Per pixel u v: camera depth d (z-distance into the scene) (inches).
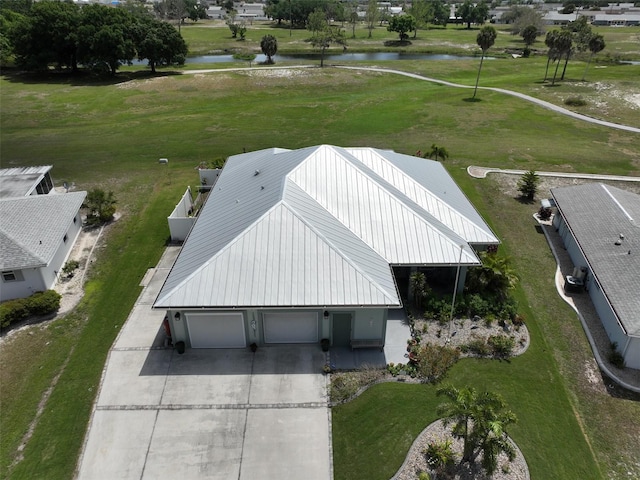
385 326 834.8
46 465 658.2
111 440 692.7
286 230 872.9
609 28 5999.0
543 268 1115.9
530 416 729.0
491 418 587.5
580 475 644.7
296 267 829.2
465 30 6082.7
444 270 997.2
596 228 1100.5
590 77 3061.0
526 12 5718.5
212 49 4389.8
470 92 2790.4
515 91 2795.3
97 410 738.2
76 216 1220.5
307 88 2866.6
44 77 3144.7
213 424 714.8
